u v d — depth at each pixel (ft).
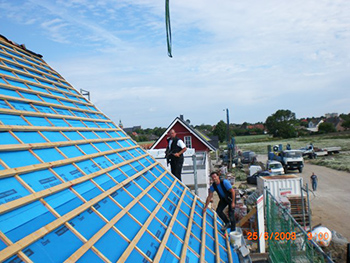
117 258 12.21
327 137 279.69
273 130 348.59
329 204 64.34
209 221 25.46
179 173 36.81
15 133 14.90
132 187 20.31
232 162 132.36
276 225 31.42
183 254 15.96
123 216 15.66
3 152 12.92
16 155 13.46
